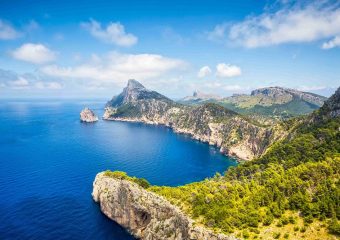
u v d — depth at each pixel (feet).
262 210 334.65
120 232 435.12
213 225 329.52
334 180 354.95
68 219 462.60
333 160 402.11
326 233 280.31
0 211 479.00
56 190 575.38
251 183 402.93
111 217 470.39
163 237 379.76
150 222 417.49
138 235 425.69
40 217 464.65
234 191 385.09
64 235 417.49
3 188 579.89
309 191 345.92
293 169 410.31
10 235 410.93
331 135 544.21
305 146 552.82
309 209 307.78
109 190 488.44
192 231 334.85
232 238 301.84
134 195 443.73
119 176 508.94
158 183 650.84
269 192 352.90
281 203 331.57
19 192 561.43
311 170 380.99
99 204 515.91
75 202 522.88
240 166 590.96
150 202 423.23
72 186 599.16
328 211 297.94
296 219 307.17
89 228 440.45
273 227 305.94
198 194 388.16
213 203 361.10
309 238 281.54
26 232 419.95
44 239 406.00
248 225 316.40
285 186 358.02
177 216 372.38
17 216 464.65
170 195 417.90
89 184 612.29
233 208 346.13
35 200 525.75
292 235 289.94
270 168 471.62
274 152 593.42
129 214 442.91
